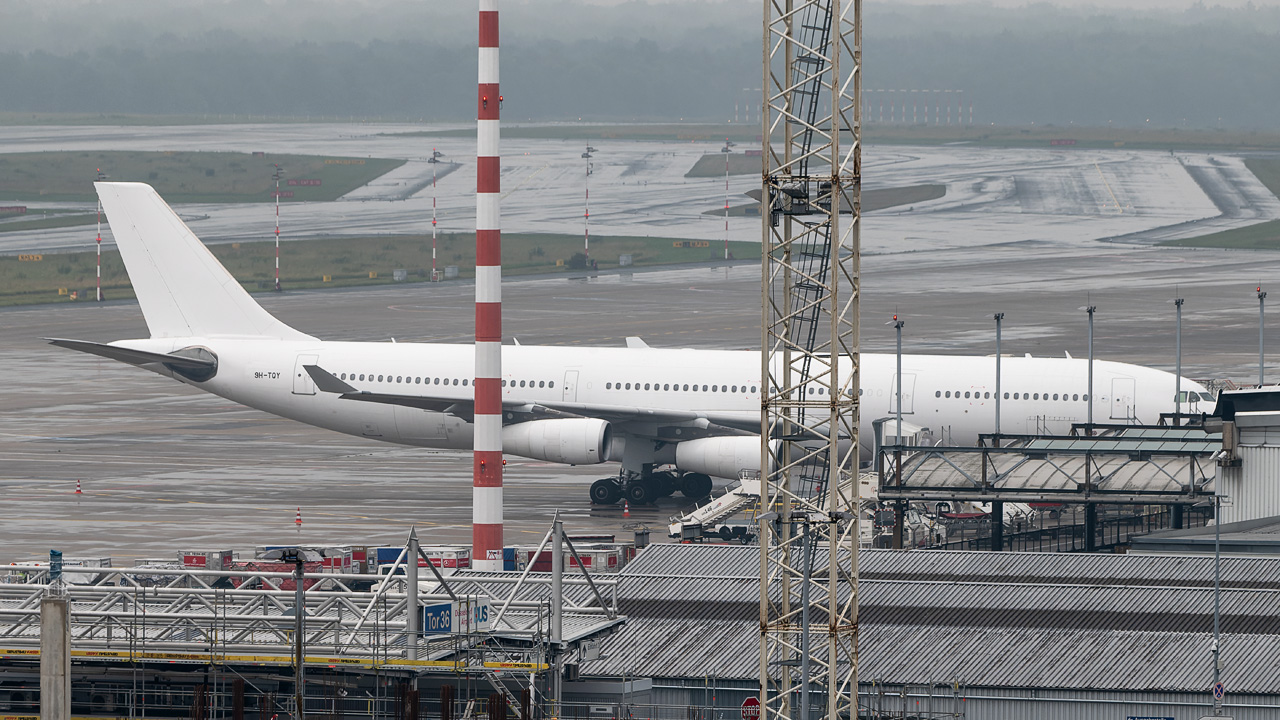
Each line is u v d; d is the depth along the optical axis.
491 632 174.88
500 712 162.88
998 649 185.75
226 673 174.50
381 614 184.38
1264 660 179.00
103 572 188.75
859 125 172.00
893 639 189.38
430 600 182.00
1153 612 194.12
